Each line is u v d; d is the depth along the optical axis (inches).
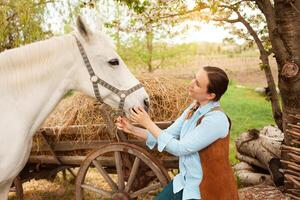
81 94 154.9
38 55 111.0
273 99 185.3
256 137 207.6
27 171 168.6
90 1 200.8
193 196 96.0
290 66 162.2
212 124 92.8
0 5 297.4
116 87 116.3
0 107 107.0
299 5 162.1
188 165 97.0
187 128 99.2
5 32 299.9
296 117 164.2
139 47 412.2
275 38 166.2
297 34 162.4
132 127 112.9
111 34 368.5
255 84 599.5
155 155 144.6
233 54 804.0
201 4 172.1
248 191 172.4
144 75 164.4
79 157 152.9
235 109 410.6
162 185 134.2
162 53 428.8
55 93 114.7
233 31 225.6
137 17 199.2
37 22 313.4
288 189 163.3
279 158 181.5
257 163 203.8
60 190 208.8
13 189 177.8
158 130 99.3
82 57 114.7
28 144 114.0
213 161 94.0
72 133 145.2
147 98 119.7
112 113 137.0
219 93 95.7
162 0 168.7
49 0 319.0
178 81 163.5
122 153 140.6
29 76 110.7
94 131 143.1
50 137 150.3
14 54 109.1
